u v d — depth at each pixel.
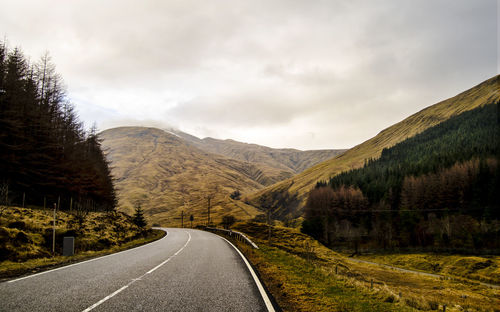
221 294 7.27
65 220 22.92
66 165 41.44
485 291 35.84
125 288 7.63
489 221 76.56
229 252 18.33
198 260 13.98
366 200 106.31
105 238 21.67
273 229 71.88
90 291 7.20
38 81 42.44
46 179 37.97
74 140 51.41
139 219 67.62
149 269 10.91
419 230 84.38
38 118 39.19
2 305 5.83
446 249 73.94
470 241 73.75
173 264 12.38
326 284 9.65
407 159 167.12
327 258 45.81
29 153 35.75
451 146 155.12
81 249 17.52
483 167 88.12
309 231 102.50
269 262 14.35
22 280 8.40
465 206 85.75
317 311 6.29
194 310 5.86
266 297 7.07
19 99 36.22
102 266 11.46
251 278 9.57
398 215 95.81
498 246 68.38
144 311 5.68
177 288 7.81
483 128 167.25
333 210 106.81
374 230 94.50
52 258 13.61
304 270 12.50
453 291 34.50
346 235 95.12
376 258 77.06
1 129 32.53
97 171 57.06
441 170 104.62
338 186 139.12
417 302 11.46
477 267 57.03
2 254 12.22
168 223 179.12
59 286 7.68
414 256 72.75
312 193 132.12
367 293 9.09
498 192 80.12
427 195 92.56
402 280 43.62
